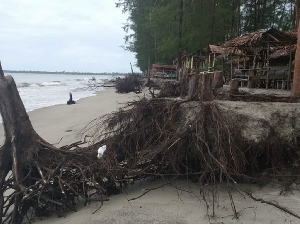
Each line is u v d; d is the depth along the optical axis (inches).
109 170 207.8
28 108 823.7
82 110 687.1
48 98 1151.6
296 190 196.5
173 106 232.5
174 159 211.2
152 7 1310.3
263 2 1146.7
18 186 194.5
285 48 544.7
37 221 193.6
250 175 216.4
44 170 205.9
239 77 562.9
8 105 209.6
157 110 236.8
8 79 214.1
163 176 225.9
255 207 174.9
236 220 160.2
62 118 593.0
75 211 198.1
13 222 189.0
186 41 993.5
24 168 208.1
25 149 211.3
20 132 212.7
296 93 275.7
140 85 1326.3
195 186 211.8
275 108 223.8
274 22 1182.3
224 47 501.4
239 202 183.0
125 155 232.4
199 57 1019.9
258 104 232.1
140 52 1706.4
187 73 404.2
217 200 187.2
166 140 212.8
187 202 186.4
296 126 218.2
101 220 169.6
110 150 226.4
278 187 203.3
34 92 1485.0
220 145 194.1
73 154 222.2
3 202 197.6
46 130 472.7
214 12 941.2
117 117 241.4
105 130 247.8
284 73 483.2
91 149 237.5
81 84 2400.3
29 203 200.1
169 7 1003.9
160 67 1632.6
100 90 1619.1
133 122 234.7
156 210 176.7
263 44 469.7
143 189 215.3
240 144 210.4
